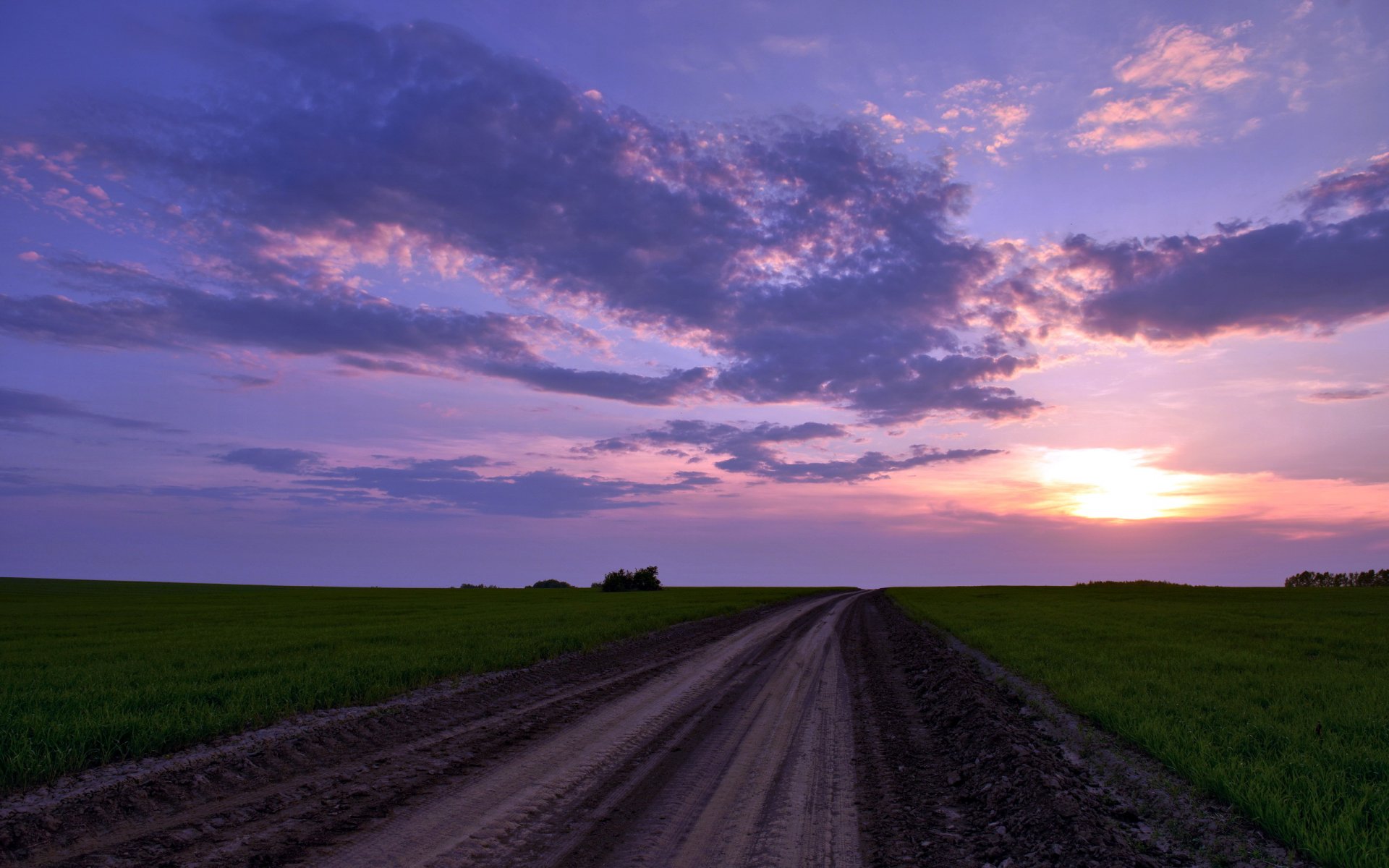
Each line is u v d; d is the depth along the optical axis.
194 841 6.62
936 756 9.93
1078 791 7.56
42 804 7.41
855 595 84.31
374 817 7.24
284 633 27.22
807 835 6.85
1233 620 36.28
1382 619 37.22
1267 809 6.82
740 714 12.78
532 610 43.59
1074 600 63.47
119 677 15.06
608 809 7.55
